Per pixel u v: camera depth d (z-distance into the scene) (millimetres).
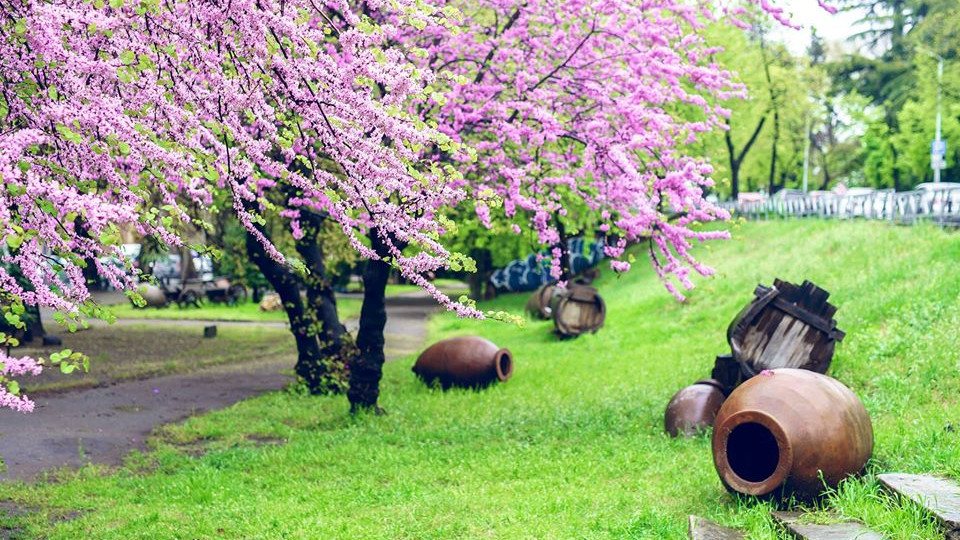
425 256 6812
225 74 6602
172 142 6562
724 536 6863
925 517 6297
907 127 55844
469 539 7457
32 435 12789
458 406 15391
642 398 14812
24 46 5832
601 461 10477
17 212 5605
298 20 6262
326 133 6359
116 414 14820
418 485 9680
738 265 30031
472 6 13648
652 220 12281
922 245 21375
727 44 43781
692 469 9734
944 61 51594
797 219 35844
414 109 12234
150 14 6000
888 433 9867
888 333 15375
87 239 6043
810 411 7785
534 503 8500
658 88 13500
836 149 75312
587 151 12961
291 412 15023
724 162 55812
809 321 13070
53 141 5918
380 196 6789
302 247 17031
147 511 8938
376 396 14633
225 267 41031
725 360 13258
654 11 13891
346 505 8914
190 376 20016
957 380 12484
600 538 7152
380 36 6121
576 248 50031
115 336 28062
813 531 6609
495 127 13438
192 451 12281
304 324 17156
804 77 57781
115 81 6477
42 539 8055
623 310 30016
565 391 16469
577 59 13898
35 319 23797
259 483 10109
